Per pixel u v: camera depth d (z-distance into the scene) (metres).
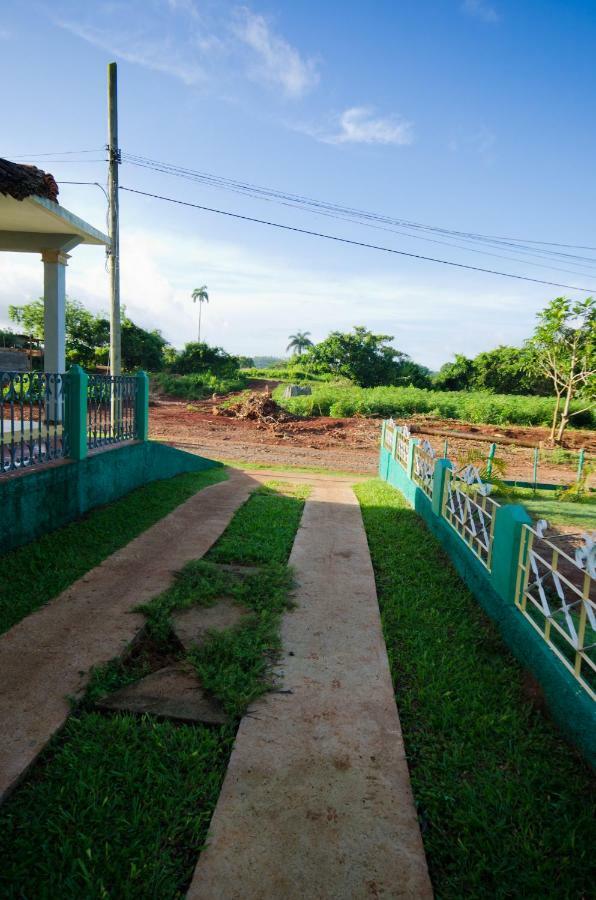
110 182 12.15
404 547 6.69
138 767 2.83
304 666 3.90
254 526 7.22
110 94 11.90
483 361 47.03
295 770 2.88
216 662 3.85
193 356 47.59
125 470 8.21
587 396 21.19
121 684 3.61
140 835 2.43
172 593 4.91
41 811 2.52
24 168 6.55
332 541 6.83
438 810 2.68
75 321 41.44
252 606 4.82
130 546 6.18
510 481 12.52
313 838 2.46
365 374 53.34
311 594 5.17
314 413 28.84
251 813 2.58
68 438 6.69
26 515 5.60
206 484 10.19
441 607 4.99
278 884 2.23
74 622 4.29
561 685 3.35
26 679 3.49
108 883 2.22
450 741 3.18
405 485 9.63
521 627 4.04
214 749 3.01
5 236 8.85
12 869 2.23
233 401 28.91
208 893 2.17
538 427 27.25
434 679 3.79
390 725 3.29
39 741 2.93
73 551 5.73
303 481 11.87
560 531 8.17
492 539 4.82
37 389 5.97
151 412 25.64
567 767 3.00
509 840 2.51
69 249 9.09
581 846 2.48
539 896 2.24
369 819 2.58
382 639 4.34
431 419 26.75
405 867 2.34
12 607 4.41
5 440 6.07
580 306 20.17
